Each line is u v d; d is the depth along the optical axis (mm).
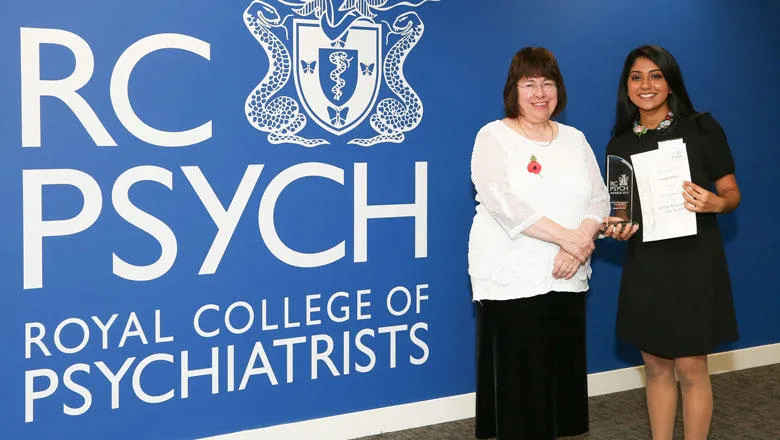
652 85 3305
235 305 3613
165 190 3438
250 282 3637
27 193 3199
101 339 3361
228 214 3568
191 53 3445
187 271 3504
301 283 3750
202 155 3500
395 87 3898
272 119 3629
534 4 4227
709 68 4773
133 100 3354
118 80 3320
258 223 3635
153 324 3451
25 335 3232
